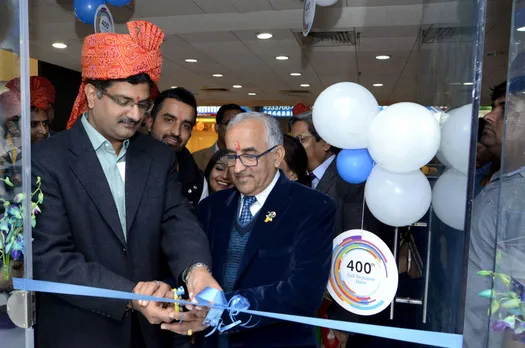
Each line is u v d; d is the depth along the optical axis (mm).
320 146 2379
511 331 946
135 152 1297
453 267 1143
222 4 4062
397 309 1689
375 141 1200
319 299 1203
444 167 1301
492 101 1625
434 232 1418
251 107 11750
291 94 9516
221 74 7422
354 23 4410
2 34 993
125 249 1209
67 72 7422
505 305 954
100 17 1924
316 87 8477
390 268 1299
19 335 1065
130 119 1176
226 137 1304
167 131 2123
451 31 1329
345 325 1023
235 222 1355
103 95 1151
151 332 1292
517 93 949
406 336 1005
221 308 1075
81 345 1183
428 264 1460
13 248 1035
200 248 1249
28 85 1006
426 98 2064
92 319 1190
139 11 4273
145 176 1267
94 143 1225
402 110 1176
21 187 1023
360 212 1877
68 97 7465
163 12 4301
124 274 1209
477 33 938
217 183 2055
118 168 1268
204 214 1452
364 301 1329
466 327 1149
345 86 1307
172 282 1376
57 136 1227
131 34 1136
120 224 1200
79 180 1170
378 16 4188
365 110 1259
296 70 6875
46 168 1146
